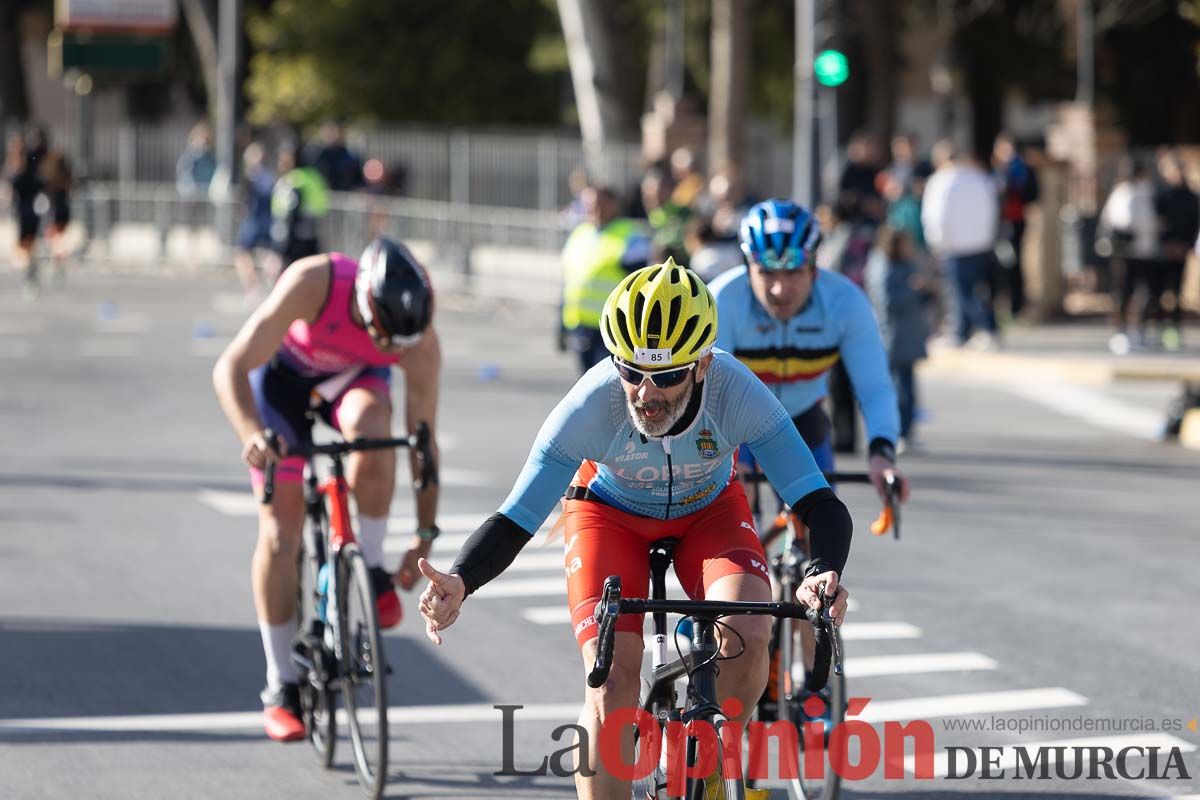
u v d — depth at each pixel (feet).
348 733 65.82
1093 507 119.03
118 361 192.44
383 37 432.25
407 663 79.61
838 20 180.45
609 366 48.62
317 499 68.74
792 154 406.62
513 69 438.40
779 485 49.44
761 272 61.98
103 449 138.10
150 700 73.31
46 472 128.16
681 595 86.89
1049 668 78.69
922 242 203.31
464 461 133.18
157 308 251.60
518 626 86.63
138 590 93.15
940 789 62.18
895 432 62.80
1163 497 123.54
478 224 281.95
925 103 504.43
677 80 376.27
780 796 62.34
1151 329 222.07
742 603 44.65
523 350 211.20
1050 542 107.45
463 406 163.02
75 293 273.54
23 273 303.07
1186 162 261.03
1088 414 165.99
